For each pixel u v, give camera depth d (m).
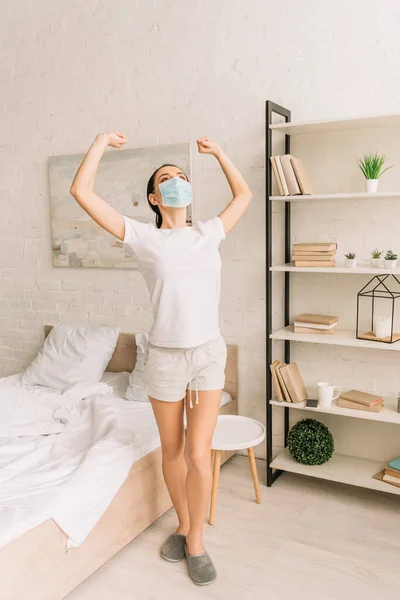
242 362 3.17
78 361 3.35
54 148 3.68
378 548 2.27
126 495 2.20
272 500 2.68
